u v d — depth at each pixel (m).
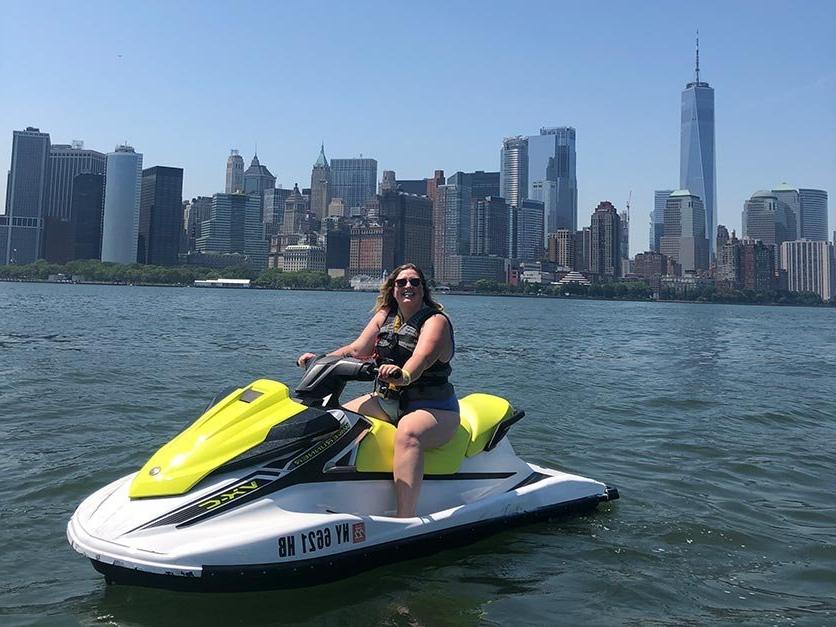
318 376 4.54
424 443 4.70
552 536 5.21
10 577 4.25
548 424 9.92
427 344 4.62
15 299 65.62
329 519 4.09
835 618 4.01
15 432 8.27
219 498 3.90
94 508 4.02
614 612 4.02
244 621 3.70
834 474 7.52
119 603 3.87
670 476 7.23
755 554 5.03
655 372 17.98
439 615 3.87
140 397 10.97
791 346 31.98
